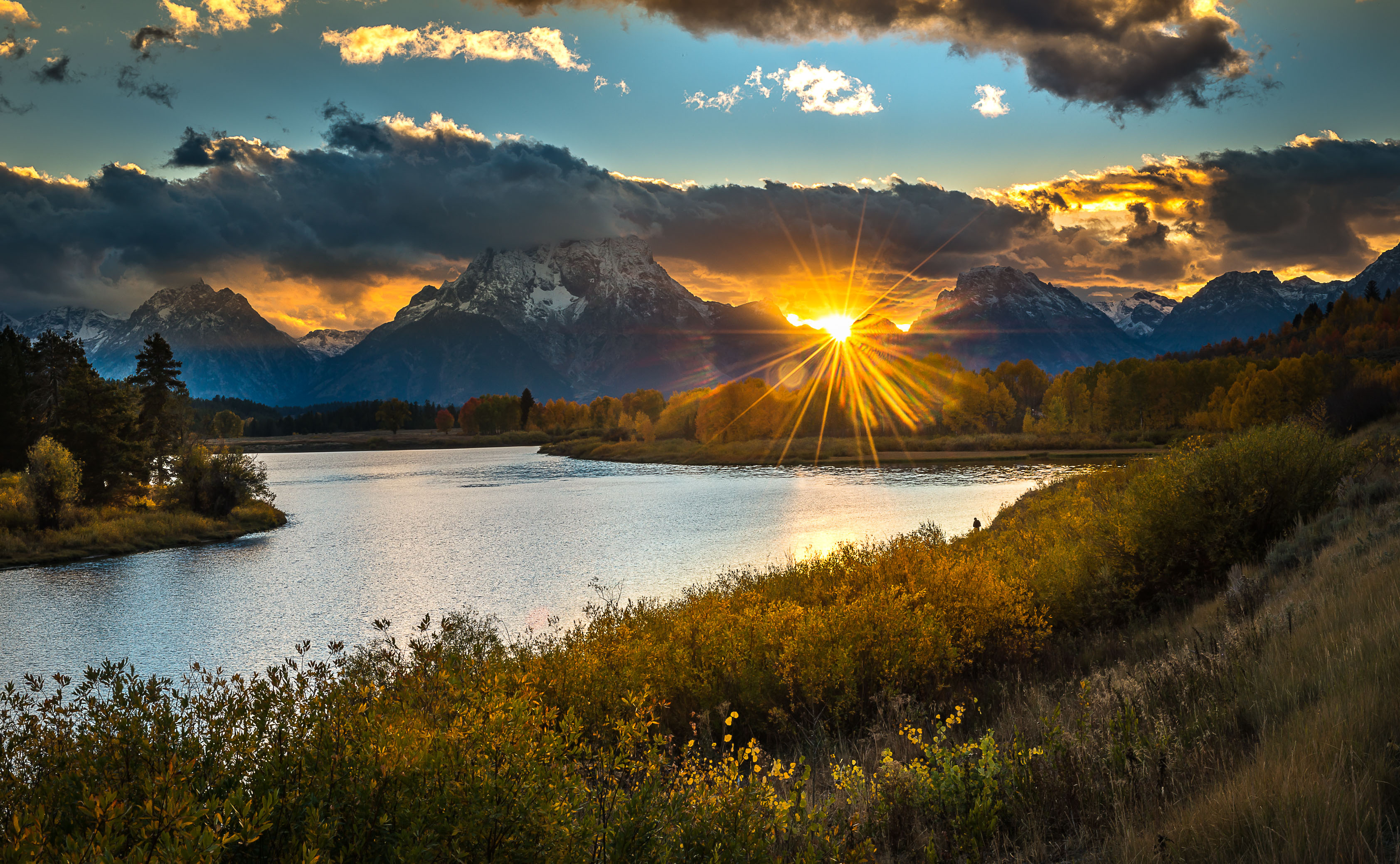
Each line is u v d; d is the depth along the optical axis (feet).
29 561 124.77
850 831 15.81
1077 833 15.10
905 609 34.81
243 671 63.26
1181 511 44.24
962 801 16.78
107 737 12.67
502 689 15.78
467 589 95.50
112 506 175.83
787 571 53.88
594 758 16.61
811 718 29.84
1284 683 18.90
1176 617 38.45
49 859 8.80
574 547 125.90
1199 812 13.37
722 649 32.45
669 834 13.26
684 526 146.61
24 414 214.90
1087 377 431.84
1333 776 12.94
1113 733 18.33
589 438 571.69
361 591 96.68
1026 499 116.26
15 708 13.39
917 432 440.86
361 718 13.25
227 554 132.05
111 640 76.02
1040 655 36.83
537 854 11.70
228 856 10.35
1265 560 41.01
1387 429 99.71
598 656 30.53
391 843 11.10
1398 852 11.03
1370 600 23.20
